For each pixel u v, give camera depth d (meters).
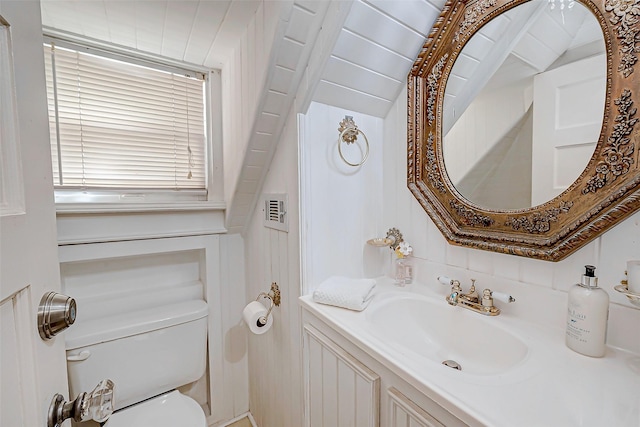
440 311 0.94
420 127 1.07
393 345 0.71
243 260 1.65
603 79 0.65
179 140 1.47
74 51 1.20
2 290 0.40
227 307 1.59
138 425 1.11
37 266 0.50
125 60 1.31
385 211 1.25
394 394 0.65
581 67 0.69
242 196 1.41
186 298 1.52
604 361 0.62
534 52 0.77
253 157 1.23
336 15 0.85
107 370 1.16
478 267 0.92
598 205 0.65
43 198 0.53
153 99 1.39
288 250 1.16
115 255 1.25
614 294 0.66
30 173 0.49
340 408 0.84
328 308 0.94
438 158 1.01
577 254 0.71
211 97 1.51
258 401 1.55
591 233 0.66
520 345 0.71
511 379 0.57
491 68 0.87
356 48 0.94
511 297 0.83
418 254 1.12
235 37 1.21
